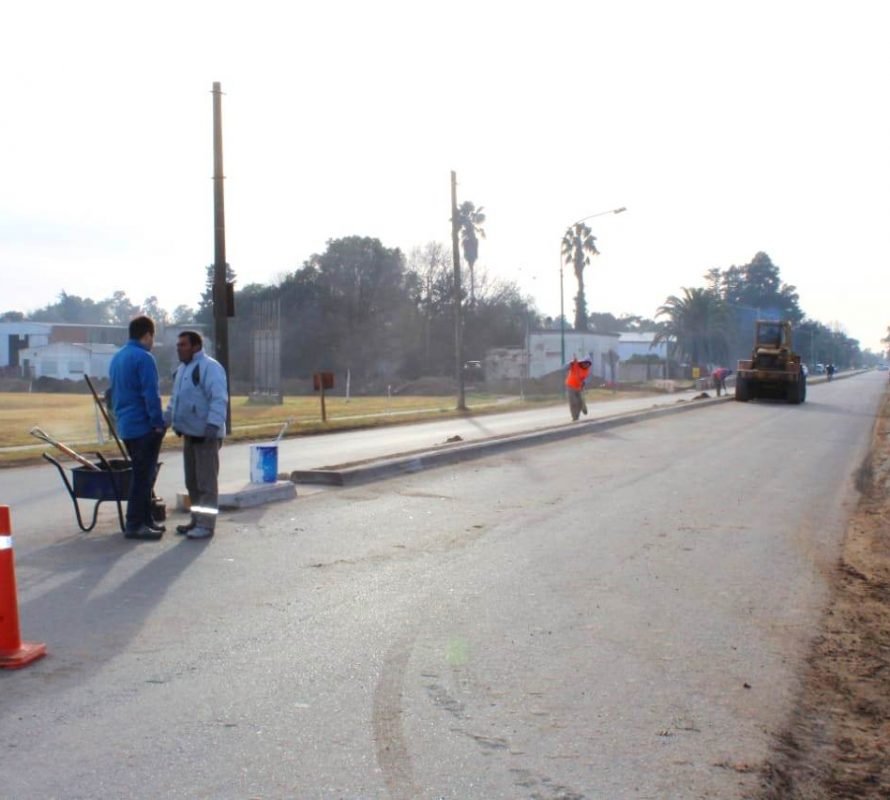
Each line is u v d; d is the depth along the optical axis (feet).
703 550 35.65
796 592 30.01
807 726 19.39
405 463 53.72
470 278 283.79
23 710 18.78
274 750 17.24
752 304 532.32
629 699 20.35
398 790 15.83
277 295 253.44
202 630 24.07
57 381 216.54
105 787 15.65
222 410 34.37
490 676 21.43
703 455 67.97
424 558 32.58
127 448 33.73
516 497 46.03
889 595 30.25
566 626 25.43
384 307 260.21
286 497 43.24
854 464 67.46
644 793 16.02
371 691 20.29
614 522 40.50
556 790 16.02
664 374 326.85
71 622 24.41
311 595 27.53
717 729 18.93
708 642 24.54
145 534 33.88
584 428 83.51
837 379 372.38
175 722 18.37
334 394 213.46
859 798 16.40
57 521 37.63
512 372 253.44
